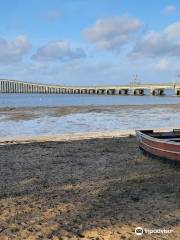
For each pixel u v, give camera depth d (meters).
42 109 46.66
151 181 10.46
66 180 10.73
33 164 13.08
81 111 43.38
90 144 17.55
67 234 6.75
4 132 24.22
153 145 13.02
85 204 8.48
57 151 15.71
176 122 30.89
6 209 8.20
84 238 6.55
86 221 7.39
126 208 8.14
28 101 85.00
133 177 10.95
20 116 36.06
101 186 10.00
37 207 8.33
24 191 9.65
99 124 29.05
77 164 13.01
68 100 91.44
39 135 22.44
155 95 124.44
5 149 16.39
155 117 35.56
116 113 40.66
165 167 12.16
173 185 9.99
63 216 7.71
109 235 6.64
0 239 6.54
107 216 7.65
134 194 9.20
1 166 12.77
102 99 98.38
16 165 12.93
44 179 10.88
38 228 7.06
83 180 10.71
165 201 8.59
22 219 7.57
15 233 6.83
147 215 7.66
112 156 14.42
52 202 8.68
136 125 28.44
